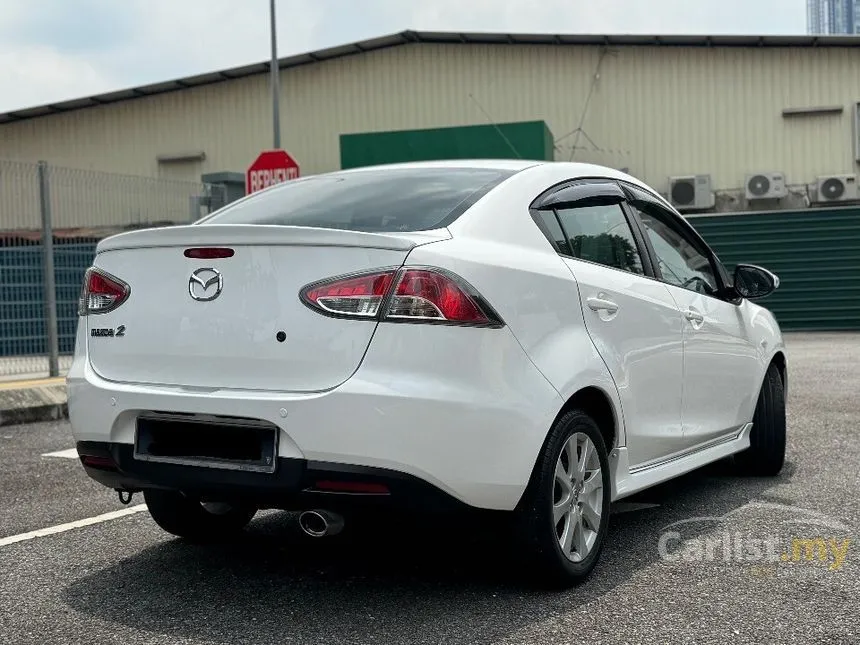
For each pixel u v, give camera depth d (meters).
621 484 4.07
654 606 3.46
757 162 25.17
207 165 28.30
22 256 10.51
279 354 3.28
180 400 3.38
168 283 3.51
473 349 3.27
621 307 4.07
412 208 3.75
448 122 26.81
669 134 25.62
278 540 4.44
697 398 4.77
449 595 3.61
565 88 26.11
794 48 24.97
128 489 3.70
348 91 27.41
